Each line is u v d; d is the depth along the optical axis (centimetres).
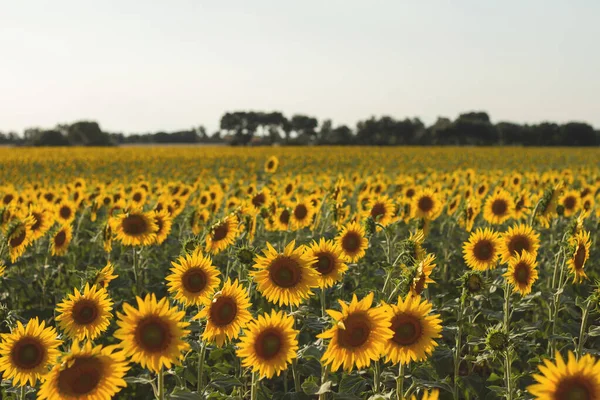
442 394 681
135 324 436
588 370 315
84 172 4744
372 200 1266
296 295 572
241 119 14825
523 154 7594
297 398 585
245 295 530
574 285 950
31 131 14650
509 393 591
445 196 1848
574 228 748
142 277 1108
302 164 5491
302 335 729
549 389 319
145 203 1781
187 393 479
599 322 860
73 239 1317
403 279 584
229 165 5397
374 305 692
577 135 13550
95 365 386
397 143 14025
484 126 13762
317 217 1220
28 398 605
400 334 455
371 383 625
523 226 805
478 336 774
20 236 912
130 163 5528
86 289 544
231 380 588
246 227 931
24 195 1739
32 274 1122
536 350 831
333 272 654
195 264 588
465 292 656
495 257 802
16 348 477
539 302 941
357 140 13900
